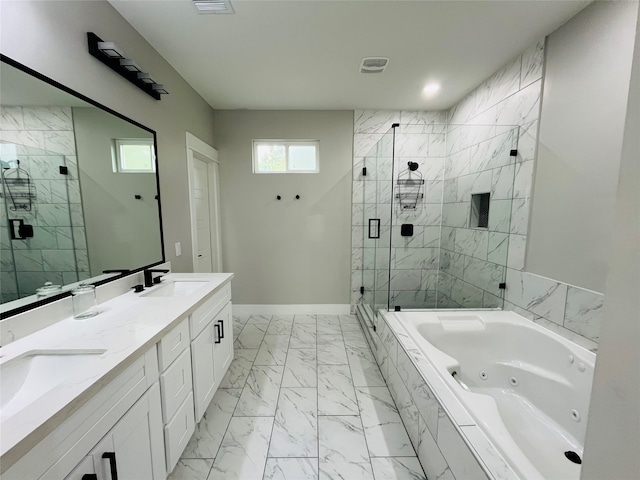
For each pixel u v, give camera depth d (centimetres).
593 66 154
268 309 354
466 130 279
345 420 176
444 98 290
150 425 114
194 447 155
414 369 154
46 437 68
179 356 138
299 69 231
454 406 121
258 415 180
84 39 139
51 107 122
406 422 167
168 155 221
